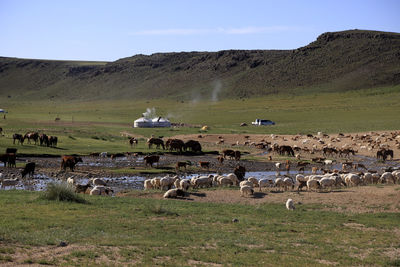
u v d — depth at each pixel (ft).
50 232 45.29
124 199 72.38
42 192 72.84
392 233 54.80
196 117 431.02
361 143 211.41
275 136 249.14
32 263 35.68
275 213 65.62
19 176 105.50
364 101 482.69
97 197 73.87
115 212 59.31
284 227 55.83
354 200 77.00
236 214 63.72
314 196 81.00
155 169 128.16
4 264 34.81
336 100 519.60
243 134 263.90
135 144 203.82
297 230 54.60
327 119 361.51
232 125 345.31
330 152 179.83
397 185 91.66
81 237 44.52
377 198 77.97
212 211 64.80
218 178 95.30
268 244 46.83
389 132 252.83
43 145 174.50
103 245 42.32
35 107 649.20
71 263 36.09
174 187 95.09
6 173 109.09
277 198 79.82
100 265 36.01
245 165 147.74
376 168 142.61
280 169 138.92
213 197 80.74
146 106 624.18
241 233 51.75
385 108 409.69
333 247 47.03
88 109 586.04
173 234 48.78
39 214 54.29
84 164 135.44
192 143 183.62
